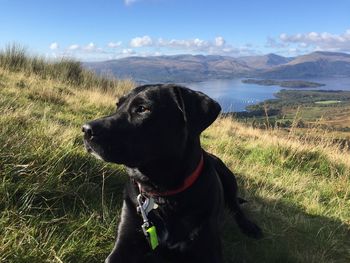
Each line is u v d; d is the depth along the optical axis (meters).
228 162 1.43
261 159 1.58
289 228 1.02
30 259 0.66
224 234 0.94
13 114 1.15
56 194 0.84
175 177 0.67
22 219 0.74
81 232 0.76
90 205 0.85
